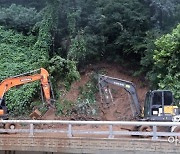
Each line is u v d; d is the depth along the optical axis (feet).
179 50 64.23
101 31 80.48
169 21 79.10
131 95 54.85
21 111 69.97
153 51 71.31
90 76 77.77
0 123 48.08
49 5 82.02
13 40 83.30
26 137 45.01
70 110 69.72
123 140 42.68
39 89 71.61
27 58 79.46
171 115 48.88
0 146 45.29
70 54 76.13
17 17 86.17
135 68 79.61
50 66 73.05
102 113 70.90
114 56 81.00
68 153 44.86
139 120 51.93
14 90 72.08
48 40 79.77
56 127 63.05
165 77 65.26
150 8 80.33
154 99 49.73
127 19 79.05
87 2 83.15
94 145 43.29
